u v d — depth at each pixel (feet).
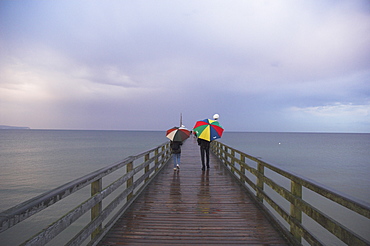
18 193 45.03
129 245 9.41
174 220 12.09
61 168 71.36
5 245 25.09
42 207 5.42
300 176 8.66
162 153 28.14
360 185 54.19
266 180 12.75
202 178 22.43
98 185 9.23
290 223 9.44
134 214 12.89
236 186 19.40
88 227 7.98
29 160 89.97
